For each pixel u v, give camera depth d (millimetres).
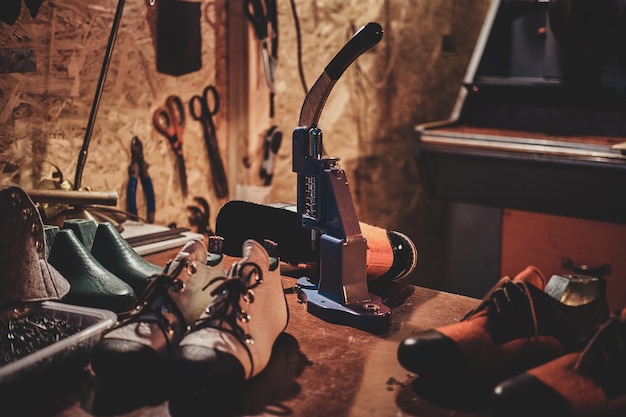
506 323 993
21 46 1700
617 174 2293
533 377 886
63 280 1198
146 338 995
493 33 2863
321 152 1262
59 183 1723
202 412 938
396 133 3197
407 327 1226
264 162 2348
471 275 2793
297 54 2561
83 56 1842
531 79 2734
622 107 2604
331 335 1186
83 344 1031
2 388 914
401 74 3164
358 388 1006
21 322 1145
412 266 1422
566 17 2418
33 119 1756
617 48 2496
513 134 2674
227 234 1590
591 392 867
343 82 2859
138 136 2029
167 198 2154
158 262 1604
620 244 2402
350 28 2807
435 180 2746
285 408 950
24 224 1147
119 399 976
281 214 1480
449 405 958
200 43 2164
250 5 2242
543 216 2561
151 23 2016
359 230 1256
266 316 1069
